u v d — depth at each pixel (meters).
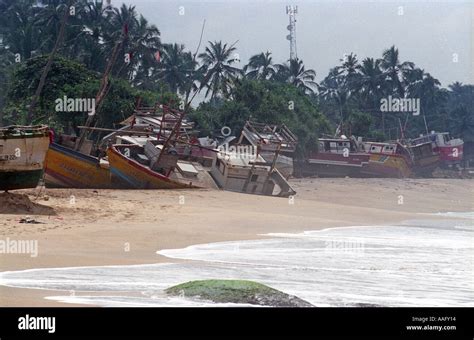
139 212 55.78
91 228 45.72
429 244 48.41
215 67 148.12
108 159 71.94
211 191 74.44
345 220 64.19
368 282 32.25
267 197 75.88
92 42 131.88
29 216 48.12
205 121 116.06
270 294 25.39
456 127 195.62
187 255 39.12
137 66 137.00
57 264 33.62
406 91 197.38
